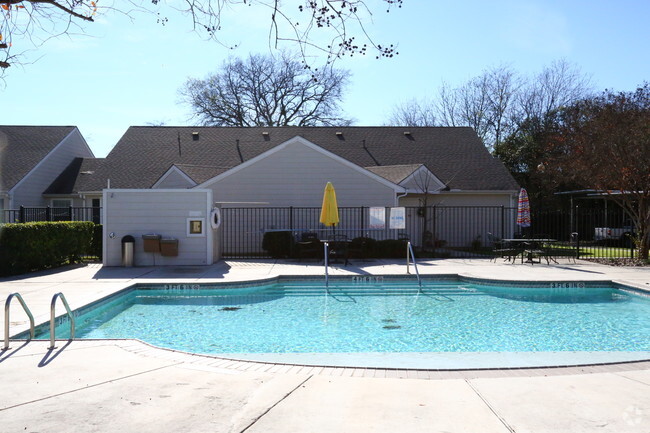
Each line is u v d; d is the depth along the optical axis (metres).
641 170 16.95
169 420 4.28
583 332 8.77
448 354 7.36
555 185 30.78
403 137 28.92
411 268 15.63
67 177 28.81
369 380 5.35
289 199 21.06
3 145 28.67
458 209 25.19
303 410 4.50
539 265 16.67
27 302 9.94
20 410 4.50
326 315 10.19
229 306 11.16
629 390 5.02
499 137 43.12
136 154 26.72
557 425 4.17
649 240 18.00
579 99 39.22
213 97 44.44
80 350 6.52
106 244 16.30
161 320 9.73
